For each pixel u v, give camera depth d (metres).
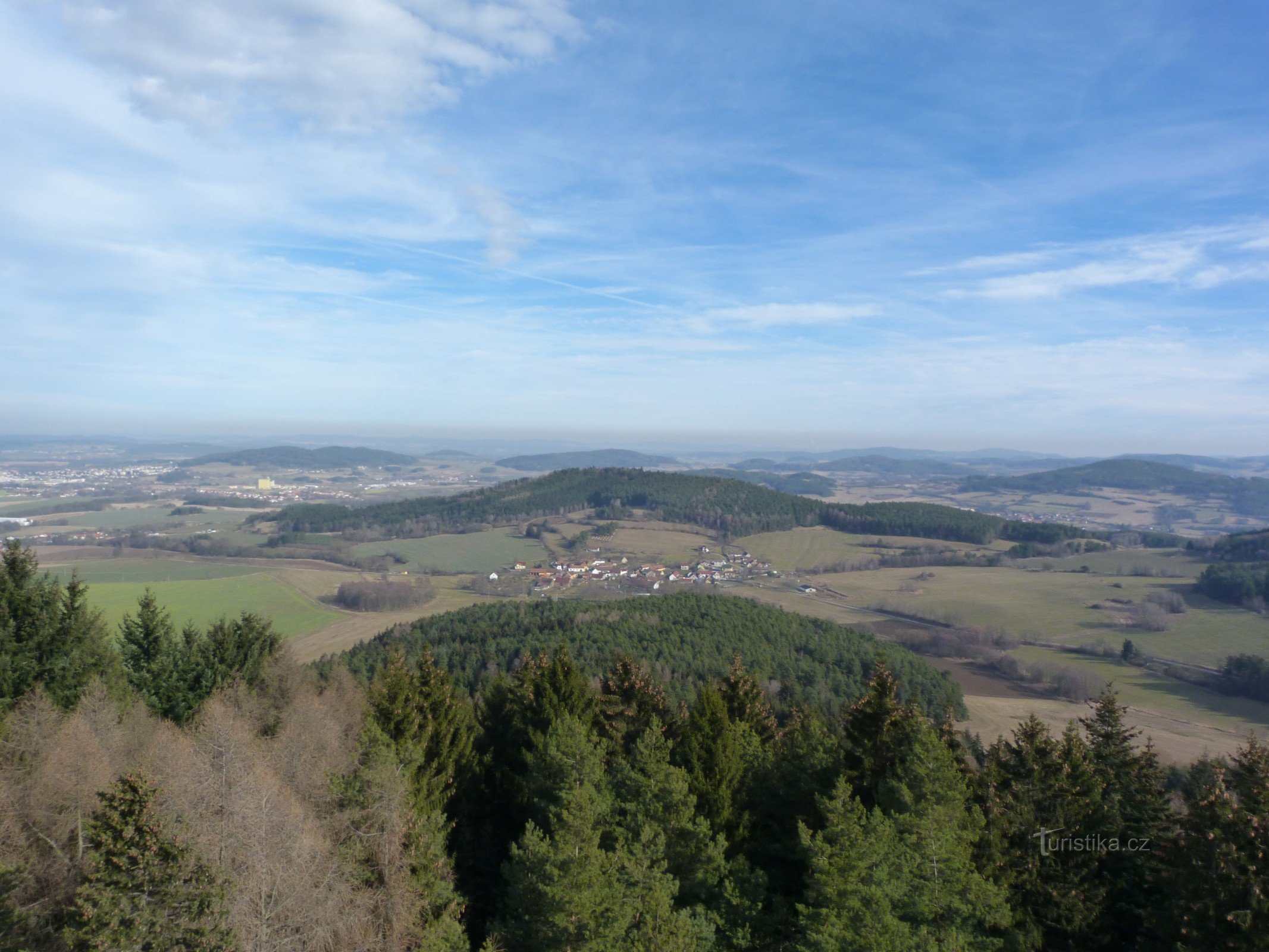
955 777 24.86
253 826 18.88
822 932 18.62
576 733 26.88
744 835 26.48
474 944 24.28
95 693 29.05
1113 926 25.28
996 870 24.28
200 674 37.97
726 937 21.91
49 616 32.41
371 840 20.83
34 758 23.92
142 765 21.20
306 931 17.70
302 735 30.41
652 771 24.97
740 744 30.14
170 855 15.13
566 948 18.84
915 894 20.98
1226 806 22.09
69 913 16.27
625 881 21.20
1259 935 20.16
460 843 28.91
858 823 22.44
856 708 31.30
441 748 29.70
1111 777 31.17
